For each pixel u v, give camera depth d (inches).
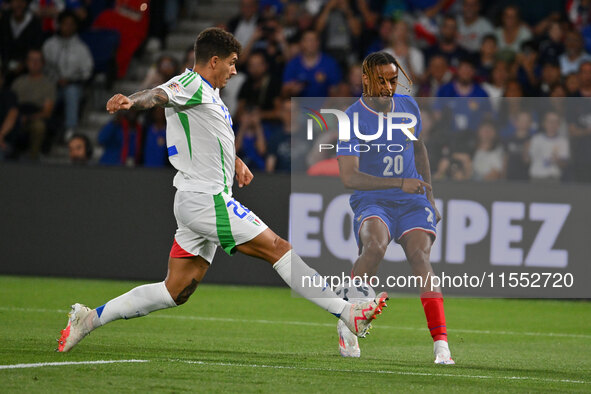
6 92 1765.5
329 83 1793.8
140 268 1445.6
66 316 1015.6
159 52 2050.9
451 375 672.4
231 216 663.8
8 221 1471.5
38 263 1467.8
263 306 1217.4
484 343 933.2
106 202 1454.2
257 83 1793.8
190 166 672.4
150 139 1647.4
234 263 1448.1
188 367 661.9
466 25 1927.9
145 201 1446.9
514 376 684.1
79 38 1893.5
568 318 1197.7
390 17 1943.9
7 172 1473.9
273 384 597.9
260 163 1653.5
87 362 666.2
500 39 1910.7
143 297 702.5
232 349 805.9
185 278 698.2
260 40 1883.6
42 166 1465.3
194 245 687.1
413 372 682.2
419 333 998.4
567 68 1883.6
